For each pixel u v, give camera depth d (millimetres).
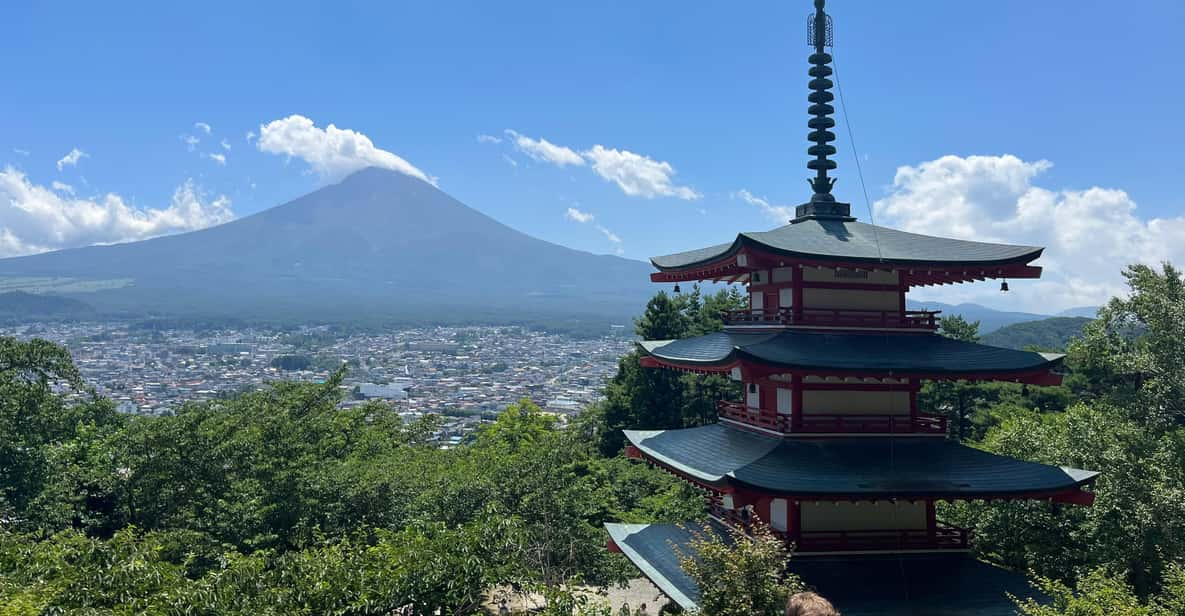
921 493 20812
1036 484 21406
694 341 28781
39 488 38781
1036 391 66438
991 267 23328
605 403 72938
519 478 39344
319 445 47281
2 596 18969
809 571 21781
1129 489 27406
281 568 23219
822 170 28281
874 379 24203
